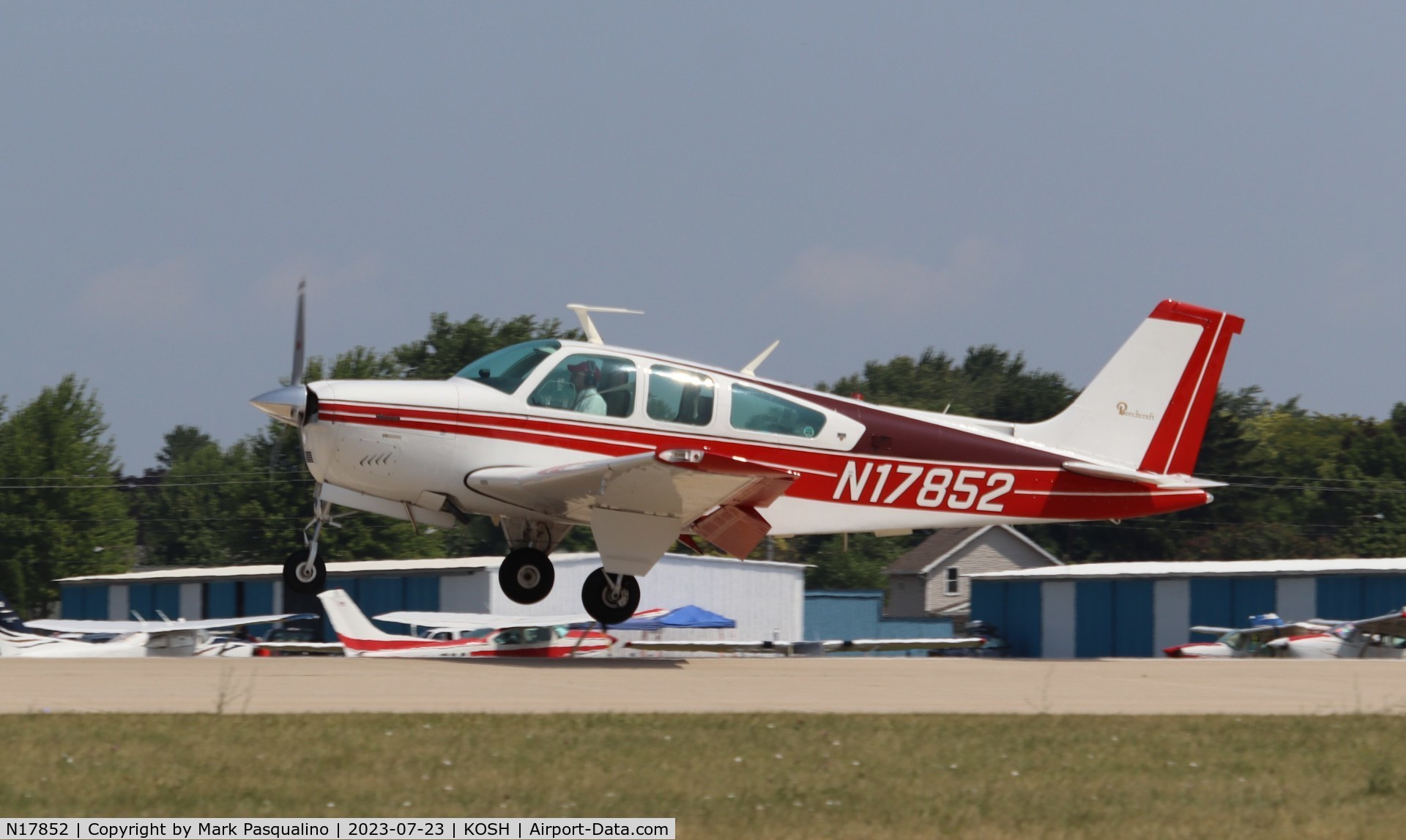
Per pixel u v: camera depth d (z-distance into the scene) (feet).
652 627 305.12
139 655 267.18
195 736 91.09
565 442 149.89
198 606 397.80
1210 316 175.94
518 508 151.43
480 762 86.07
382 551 570.87
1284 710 118.42
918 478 163.12
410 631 344.90
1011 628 406.62
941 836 71.77
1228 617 363.56
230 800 76.13
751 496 141.69
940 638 499.10
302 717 99.30
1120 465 173.99
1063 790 82.64
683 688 124.98
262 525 603.26
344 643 236.63
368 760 85.51
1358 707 118.01
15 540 568.00
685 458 131.13
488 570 339.57
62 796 75.87
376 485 148.77
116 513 598.75
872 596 489.67
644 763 87.15
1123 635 381.60
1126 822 75.20
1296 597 351.67
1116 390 174.40
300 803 75.72
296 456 591.37
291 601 379.76
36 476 578.66
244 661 139.13
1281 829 74.02
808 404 159.12
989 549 646.33
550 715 103.45
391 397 147.02
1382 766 90.43
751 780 83.51
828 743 95.04
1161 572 378.53
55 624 275.80
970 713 112.27
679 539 156.97
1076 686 134.21
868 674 141.18
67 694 110.52
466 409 148.15
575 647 252.83
